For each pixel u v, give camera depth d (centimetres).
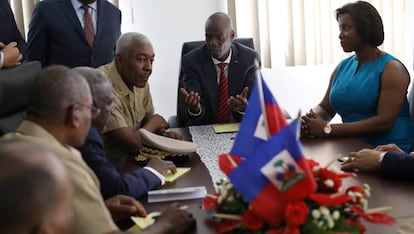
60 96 138
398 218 149
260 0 419
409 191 170
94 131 172
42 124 140
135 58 237
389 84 257
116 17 346
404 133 263
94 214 132
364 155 194
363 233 134
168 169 197
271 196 124
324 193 131
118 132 221
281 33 429
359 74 269
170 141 225
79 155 143
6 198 78
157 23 425
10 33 295
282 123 136
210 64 310
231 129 273
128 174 180
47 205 80
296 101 442
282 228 124
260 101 136
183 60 317
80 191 132
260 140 136
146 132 223
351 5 265
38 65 221
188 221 146
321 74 438
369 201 162
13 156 82
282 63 434
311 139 248
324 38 430
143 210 158
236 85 308
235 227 131
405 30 433
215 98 307
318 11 425
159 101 436
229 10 416
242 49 315
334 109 283
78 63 330
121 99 244
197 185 186
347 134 252
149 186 181
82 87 143
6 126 196
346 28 265
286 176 124
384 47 434
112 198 161
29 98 142
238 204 131
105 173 167
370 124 253
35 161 83
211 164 211
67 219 85
